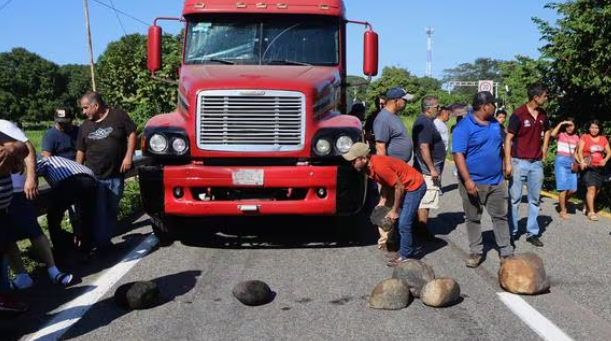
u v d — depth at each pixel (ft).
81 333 16.14
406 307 17.90
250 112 22.81
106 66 67.00
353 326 16.46
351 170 22.88
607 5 34.47
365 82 28.99
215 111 22.82
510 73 43.45
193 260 23.34
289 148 22.89
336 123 23.45
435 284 17.90
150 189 23.18
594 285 20.03
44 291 19.71
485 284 20.16
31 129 222.07
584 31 34.73
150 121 24.16
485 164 21.68
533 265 19.19
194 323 16.78
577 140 31.55
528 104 25.68
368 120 31.27
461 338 15.61
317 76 24.62
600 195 36.01
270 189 23.15
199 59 27.30
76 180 22.74
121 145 24.32
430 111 26.14
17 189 19.44
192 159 23.31
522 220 31.45
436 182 26.20
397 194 21.36
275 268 22.16
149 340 15.62
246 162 23.21
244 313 17.52
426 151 25.77
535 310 17.60
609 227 29.58
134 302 17.71
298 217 31.12
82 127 24.12
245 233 27.89
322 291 19.44
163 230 25.45
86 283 20.52
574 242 26.32
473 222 22.25
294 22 27.66
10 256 19.53
